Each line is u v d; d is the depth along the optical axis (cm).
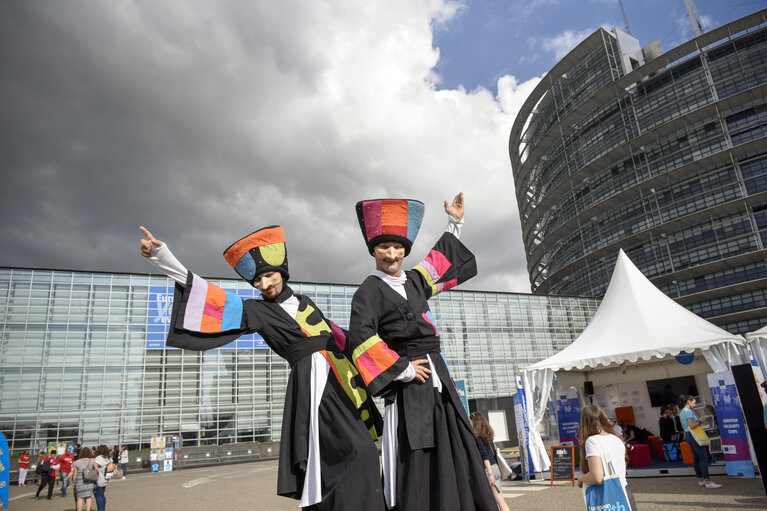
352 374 293
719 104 5531
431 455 250
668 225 5775
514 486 1370
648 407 1788
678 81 5978
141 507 1437
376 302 278
